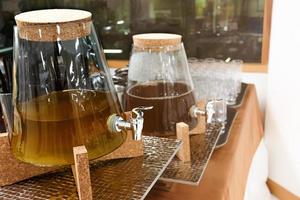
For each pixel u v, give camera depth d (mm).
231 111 1351
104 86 704
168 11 1836
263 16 1706
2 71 975
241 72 1692
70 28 625
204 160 885
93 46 688
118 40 1948
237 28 1767
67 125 623
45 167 727
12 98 727
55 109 629
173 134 917
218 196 793
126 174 732
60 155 628
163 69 960
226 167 919
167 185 823
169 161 788
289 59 1564
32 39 627
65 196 663
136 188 684
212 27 1800
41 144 631
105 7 1913
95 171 744
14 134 683
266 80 1790
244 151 1182
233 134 1135
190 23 1824
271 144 1810
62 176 730
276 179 1853
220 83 1468
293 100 1604
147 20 1887
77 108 636
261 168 1643
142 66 977
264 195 1696
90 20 667
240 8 1727
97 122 653
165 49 958
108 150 672
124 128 681
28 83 648
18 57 664
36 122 629
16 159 694
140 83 962
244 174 1184
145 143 855
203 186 829
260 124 1688
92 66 681
